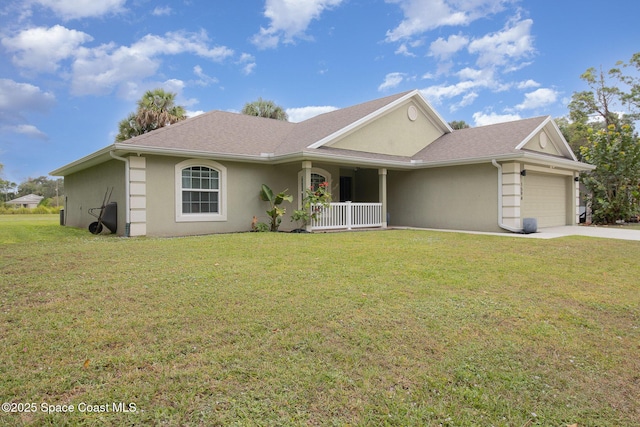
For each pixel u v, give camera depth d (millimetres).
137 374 2799
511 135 14484
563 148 16750
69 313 3994
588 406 2582
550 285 5504
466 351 3301
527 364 3117
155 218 11211
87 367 2885
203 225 12148
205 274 5664
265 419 2330
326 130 14391
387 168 15234
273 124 17172
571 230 13844
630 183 17359
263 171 13578
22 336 3412
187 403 2465
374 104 16125
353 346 3330
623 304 4684
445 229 14344
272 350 3217
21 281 5191
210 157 11867
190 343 3320
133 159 10789
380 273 5980
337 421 2336
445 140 16938
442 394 2660
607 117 27188
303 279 5496
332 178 15578
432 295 4828
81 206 15688
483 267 6625
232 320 3844
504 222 12922
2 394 2516
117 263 6434
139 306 4223
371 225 14344
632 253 8328
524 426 2354
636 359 3262
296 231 12656
